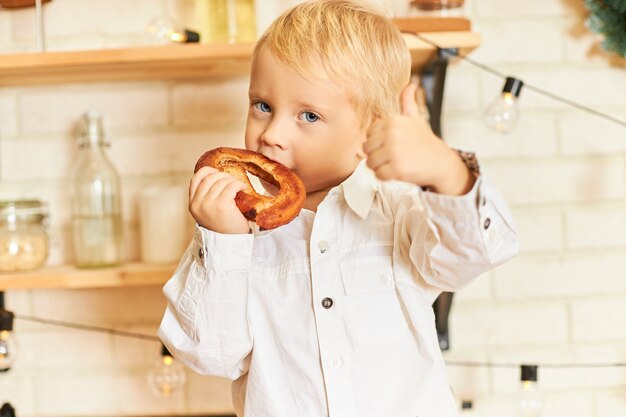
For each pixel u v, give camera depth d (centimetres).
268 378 104
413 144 81
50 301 164
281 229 109
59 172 163
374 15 108
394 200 109
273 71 100
